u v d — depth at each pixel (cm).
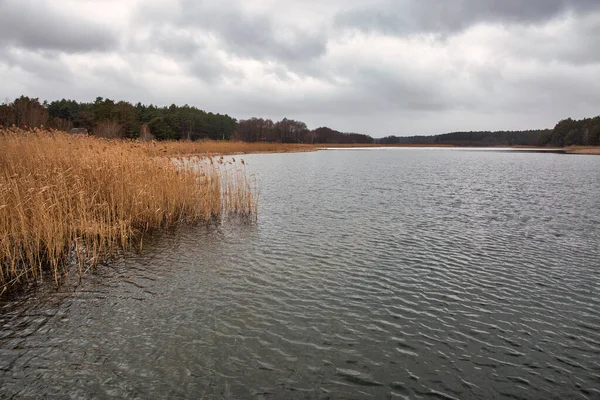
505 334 755
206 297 891
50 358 647
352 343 712
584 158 7738
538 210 2012
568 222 1725
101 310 819
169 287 944
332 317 809
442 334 750
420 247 1317
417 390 587
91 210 1309
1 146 1579
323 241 1373
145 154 1812
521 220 1764
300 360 656
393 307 861
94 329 743
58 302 853
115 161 1519
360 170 4478
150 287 942
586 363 663
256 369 628
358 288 961
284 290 941
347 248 1292
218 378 604
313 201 2209
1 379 589
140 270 1053
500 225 1658
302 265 1120
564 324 798
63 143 1739
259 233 1466
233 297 895
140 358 652
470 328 775
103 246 1204
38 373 607
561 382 612
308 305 862
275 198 2294
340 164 5519
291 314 819
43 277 989
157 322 773
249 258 1172
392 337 736
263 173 3847
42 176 1274
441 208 2045
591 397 578
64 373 609
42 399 549
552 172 4388
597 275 1070
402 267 1117
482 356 679
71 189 1298
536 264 1157
